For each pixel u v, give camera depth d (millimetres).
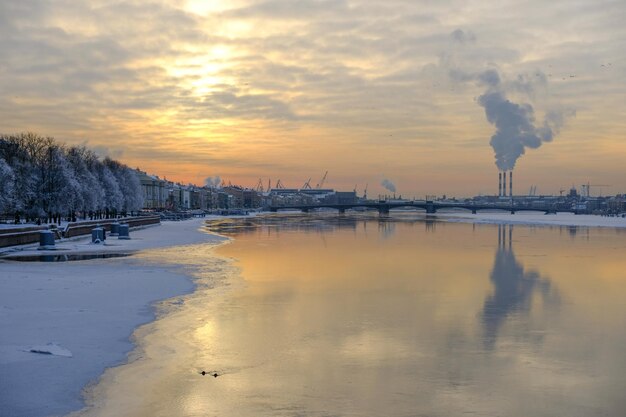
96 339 30812
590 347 30781
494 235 134000
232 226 177125
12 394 22734
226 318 36781
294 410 22109
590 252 87562
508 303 42844
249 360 28031
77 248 87812
